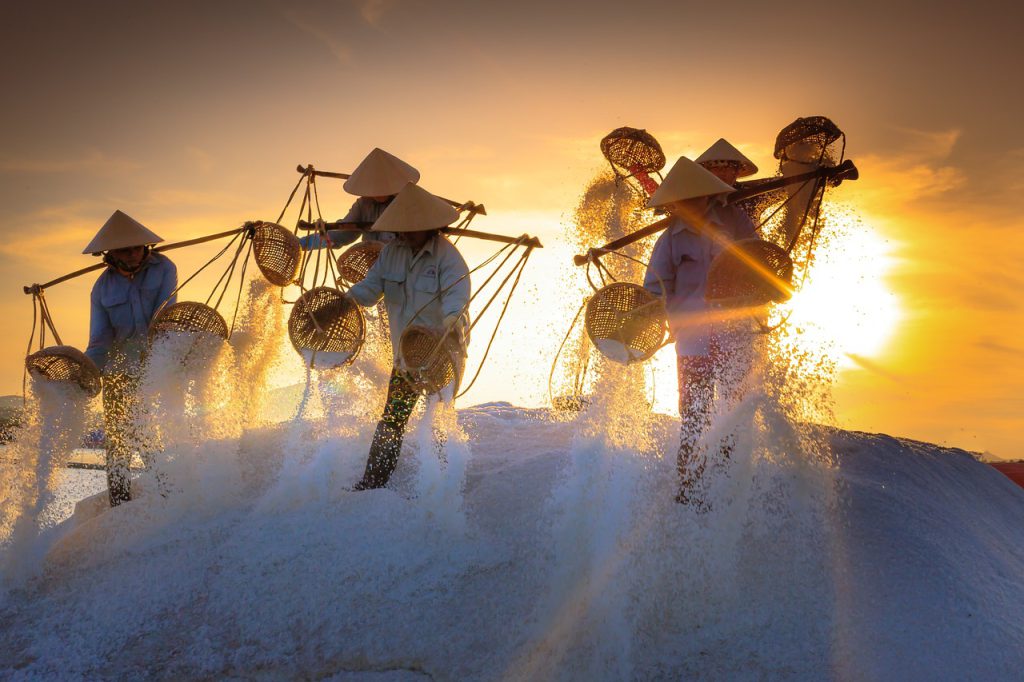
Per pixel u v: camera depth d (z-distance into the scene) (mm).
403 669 4160
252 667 4207
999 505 5891
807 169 5422
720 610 4250
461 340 5176
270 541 4812
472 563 4621
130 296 5695
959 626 4082
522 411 7320
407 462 5770
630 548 4406
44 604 4688
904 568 4363
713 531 4520
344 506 5016
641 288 4691
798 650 4027
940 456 6109
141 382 5547
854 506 4832
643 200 5852
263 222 5754
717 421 4820
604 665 4082
